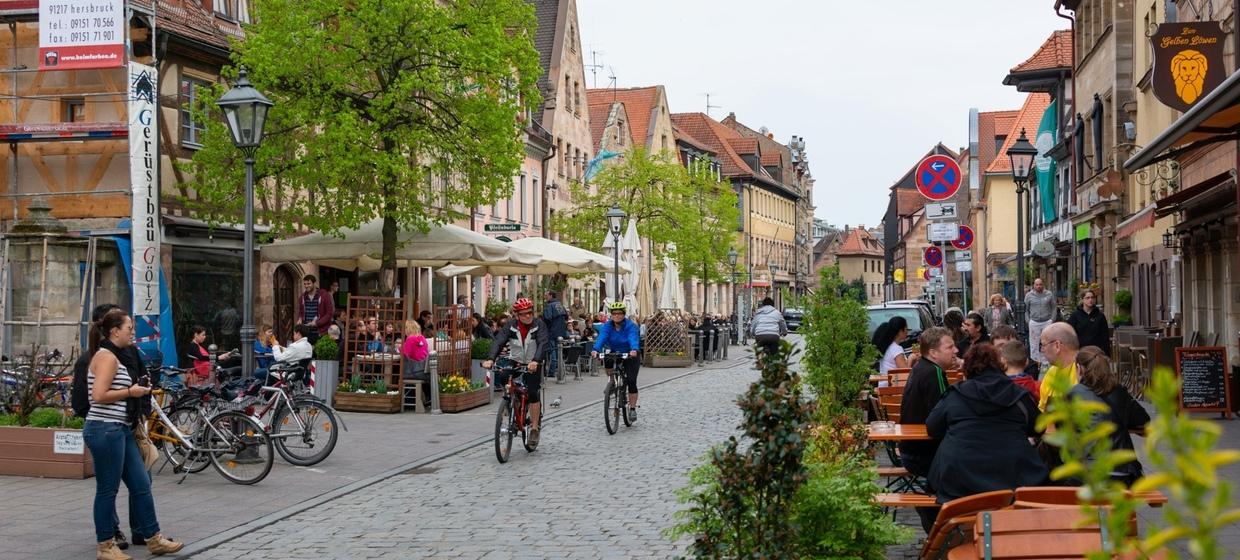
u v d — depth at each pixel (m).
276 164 25.22
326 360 22.03
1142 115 30.67
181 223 25.34
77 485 12.74
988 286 67.62
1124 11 32.78
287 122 24.38
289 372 17.62
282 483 13.13
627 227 41.66
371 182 24.97
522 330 15.71
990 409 7.52
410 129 24.31
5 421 13.70
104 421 9.10
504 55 24.88
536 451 16.06
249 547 9.69
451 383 22.03
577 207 52.78
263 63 23.69
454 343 22.94
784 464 5.83
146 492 9.41
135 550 9.59
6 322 21.50
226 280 27.58
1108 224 34.28
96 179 24.53
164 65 25.34
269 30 24.05
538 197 54.28
